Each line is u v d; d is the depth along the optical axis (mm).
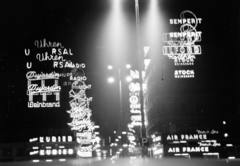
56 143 111312
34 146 110500
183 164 31781
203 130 73375
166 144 68500
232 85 75812
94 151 121250
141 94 27828
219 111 74688
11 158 108375
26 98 116500
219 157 69062
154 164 31484
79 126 114188
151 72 85812
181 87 76000
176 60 76750
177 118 74125
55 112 115375
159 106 76250
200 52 76938
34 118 114312
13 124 113250
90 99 120125
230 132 73125
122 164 38500
